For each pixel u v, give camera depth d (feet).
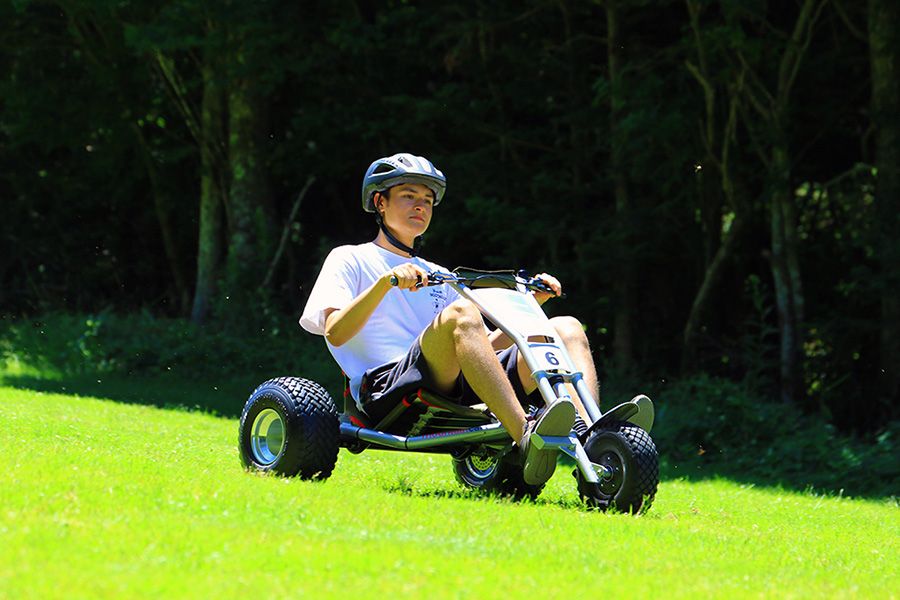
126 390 155.74
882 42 157.07
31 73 210.18
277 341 187.42
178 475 55.67
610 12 170.60
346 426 65.98
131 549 38.50
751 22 170.09
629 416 61.00
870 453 126.52
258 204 204.85
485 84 191.21
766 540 58.70
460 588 37.55
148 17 195.21
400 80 198.49
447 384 61.93
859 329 165.68
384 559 40.19
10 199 243.40
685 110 165.99
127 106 212.02
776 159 163.94
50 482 48.83
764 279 189.98
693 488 97.66
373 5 199.41
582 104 182.39
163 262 248.73
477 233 191.42
